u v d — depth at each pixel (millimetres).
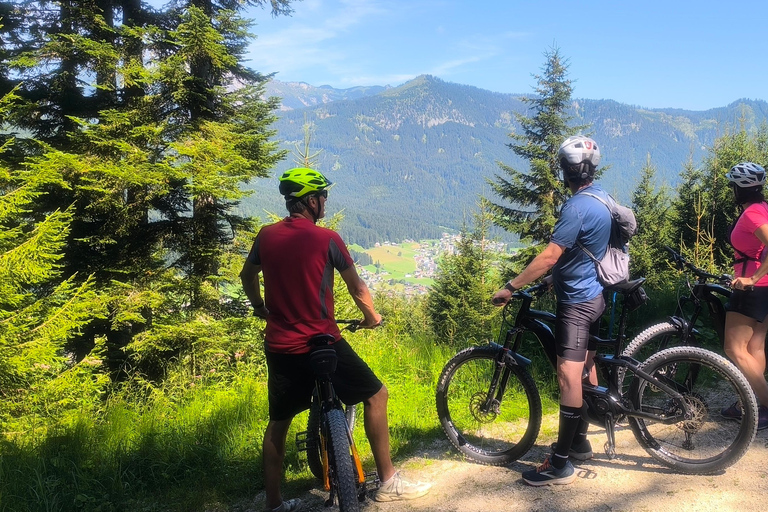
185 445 4172
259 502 3484
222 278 10805
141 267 10820
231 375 7168
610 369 3498
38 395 6562
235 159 10359
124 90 11555
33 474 3656
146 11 12523
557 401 4637
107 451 4148
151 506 3490
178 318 10391
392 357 6133
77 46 10352
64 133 11031
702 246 9438
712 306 4082
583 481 3340
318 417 3154
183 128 11008
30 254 6938
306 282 2977
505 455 3660
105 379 7609
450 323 7352
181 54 10734
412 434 4242
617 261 3293
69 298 8430
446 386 3908
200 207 11195
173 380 7168
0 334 6590
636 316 6457
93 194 10414
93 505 3471
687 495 3084
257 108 11953
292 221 3109
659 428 3572
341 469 2680
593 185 3340
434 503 3242
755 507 2918
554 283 3418
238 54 12438
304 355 2965
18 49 11250
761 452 3479
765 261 3574
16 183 9047
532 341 5688
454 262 21688
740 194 3799
